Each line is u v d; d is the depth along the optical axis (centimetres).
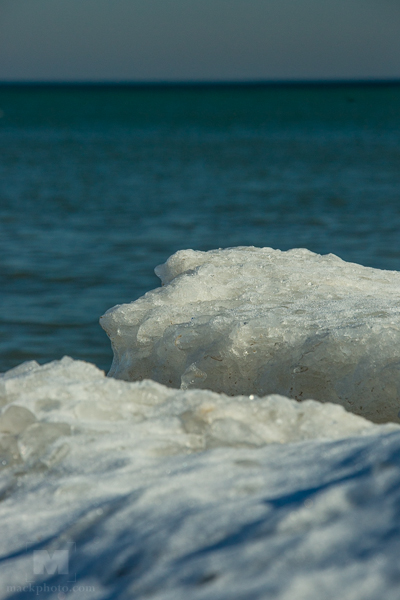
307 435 823
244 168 13950
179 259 1917
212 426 823
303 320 1413
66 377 1009
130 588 487
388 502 508
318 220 7512
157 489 638
